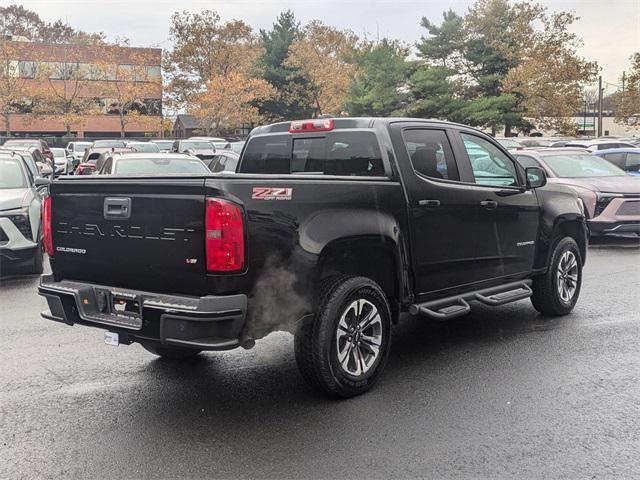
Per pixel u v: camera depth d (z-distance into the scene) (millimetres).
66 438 4289
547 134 55969
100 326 4680
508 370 5555
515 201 6535
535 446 4113
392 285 5422
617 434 4281
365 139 5535
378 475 3766
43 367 5742
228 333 4262
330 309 4742
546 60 46750
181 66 57500
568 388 5117
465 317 7438
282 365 5793
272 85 58594
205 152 21531
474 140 6363
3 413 4707
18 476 3783
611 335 6598
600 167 14086
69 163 32406
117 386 5270
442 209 5688
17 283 9586
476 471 3797
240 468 3869
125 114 64375
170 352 5891
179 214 4332
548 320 7238
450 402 4848
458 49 51438
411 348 6254
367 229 4973
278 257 4461
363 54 52938
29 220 9789
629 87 47406
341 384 4832
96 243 4812
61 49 61031
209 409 4766
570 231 7535
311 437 4270
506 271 6531
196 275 4289
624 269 10398
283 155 6188
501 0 50062
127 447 4152
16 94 54844
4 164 10594
